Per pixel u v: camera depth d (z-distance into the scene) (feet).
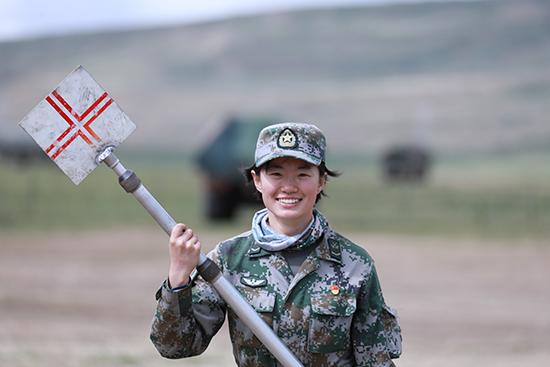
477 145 479.82
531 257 126.41
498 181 310.04
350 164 410.72
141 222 169.89
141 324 77.41
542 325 79.71
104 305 86.22
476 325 79.66
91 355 60.23
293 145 25.20
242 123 166.50
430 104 566.77
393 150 289.12
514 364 62.54
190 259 24.88
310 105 595.06
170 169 363.15
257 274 25.61
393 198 224.12
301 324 25.30
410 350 68.28
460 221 175.94
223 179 164.14
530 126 510.17
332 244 25.82
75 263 115.65
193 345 25.81
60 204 197.88
